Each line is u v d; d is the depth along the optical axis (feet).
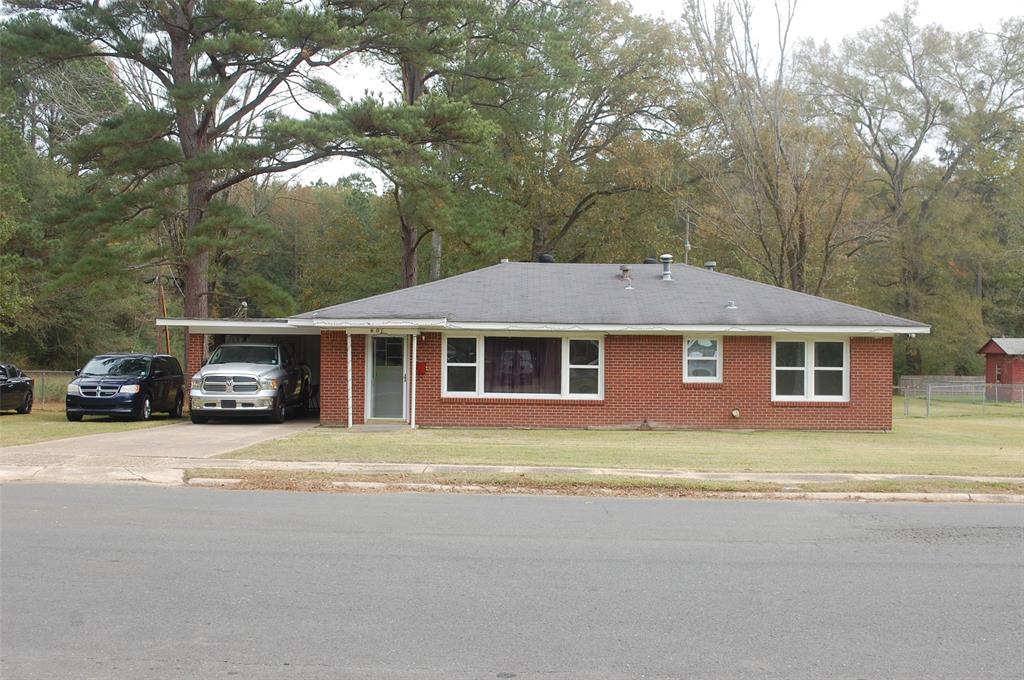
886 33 179.52
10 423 74.43
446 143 106.52
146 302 164.66
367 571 25.45
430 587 23.89
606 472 44.73
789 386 74.69
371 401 74.54
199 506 35.70
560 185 142.10
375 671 17.80
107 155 89.81
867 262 188.24
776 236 121.80
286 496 38.86
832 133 132.98
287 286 190.70
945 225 177.99
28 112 133.39
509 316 72.43
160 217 93.76
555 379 74.08
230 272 174.60
